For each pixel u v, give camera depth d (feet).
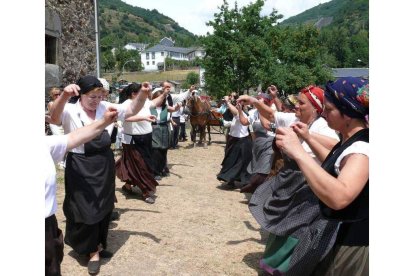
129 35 531.50
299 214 10.75
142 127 19.25
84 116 12.24
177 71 257.14
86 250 12.32
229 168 22.95
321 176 5.78
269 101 17.46
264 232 16.28
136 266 12.96
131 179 19.48
